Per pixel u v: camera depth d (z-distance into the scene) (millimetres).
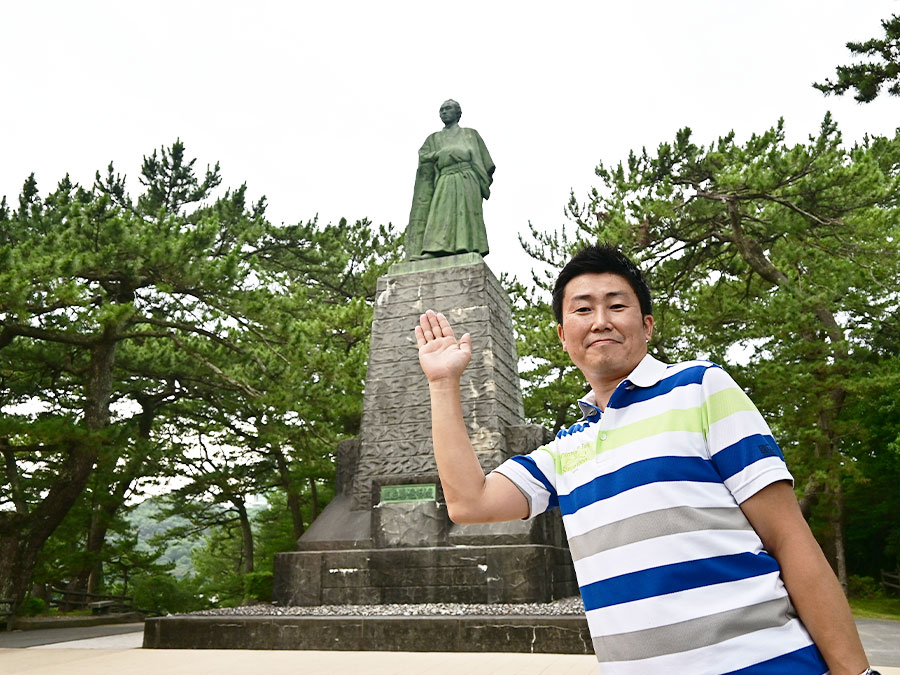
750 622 1619
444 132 15711
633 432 1864
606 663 1749
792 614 1667
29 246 15609
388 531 11961
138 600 23859
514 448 13148
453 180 15000
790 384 18391
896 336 21734
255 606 11688
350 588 11445
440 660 8078
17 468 19641
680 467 1759
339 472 13969
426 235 14797
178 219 17984
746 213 19844
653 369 1981
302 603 11523
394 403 13539
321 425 18547
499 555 10945
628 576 1714
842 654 1590
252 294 17578
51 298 14875
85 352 20750
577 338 2178
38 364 19859
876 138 24438
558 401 24453
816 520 21984
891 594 21734
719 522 1709
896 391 19438
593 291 2191
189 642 9812
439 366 2232
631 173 19672
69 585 22141
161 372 21516
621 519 1767
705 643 1610
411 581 11219
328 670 7488
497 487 2127
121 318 15781
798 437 18109
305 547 12336
